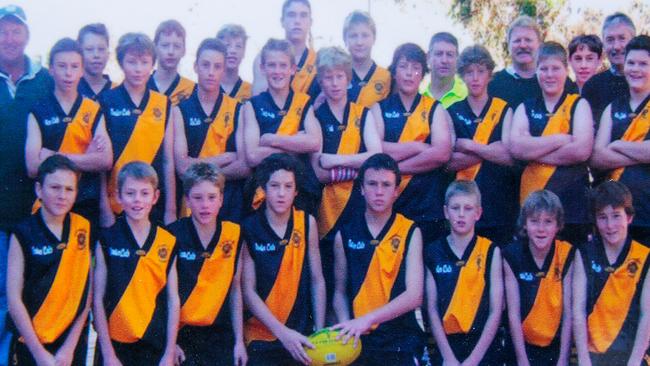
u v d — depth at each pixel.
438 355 4.93
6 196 5.02
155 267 4.70
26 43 5.24
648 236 5.05
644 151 5.00
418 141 5.31
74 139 5.02
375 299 4.92
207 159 5.24
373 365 4.85
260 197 5.19
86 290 4.68
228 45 5.92
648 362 4.78
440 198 5.34
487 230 5.28
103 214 5.07
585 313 4.80
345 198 5.23
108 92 5.21
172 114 5.29
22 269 4.62
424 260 4.98
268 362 4.82
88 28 5.55
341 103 5.38
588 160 5.21
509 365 4.96
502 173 5.30
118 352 4.67
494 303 4.86
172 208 5.18
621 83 5.70
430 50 6.00
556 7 14.22
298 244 4.93
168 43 5.64
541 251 4.88
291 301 4.91
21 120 5.12
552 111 5.22
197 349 4.76
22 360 4.71
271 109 5.31
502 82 5.87
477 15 14.34
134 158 5.09
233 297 4.85
